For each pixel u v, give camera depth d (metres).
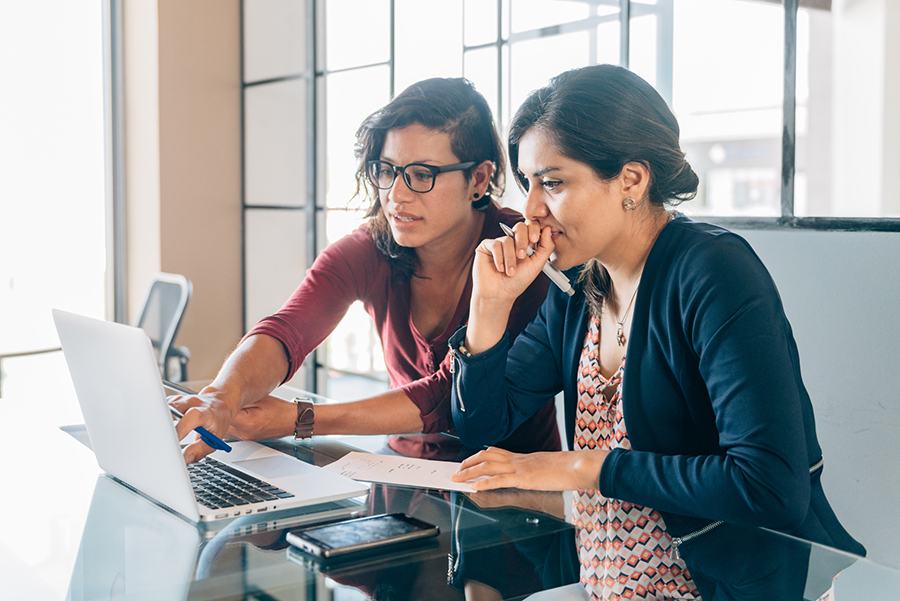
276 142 4.24
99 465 1.19
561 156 1.07
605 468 1.04
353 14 3.79
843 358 2.16
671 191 1.11
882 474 2.09
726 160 13.44
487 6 3.22
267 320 1.51
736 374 0.97
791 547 0.90
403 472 1.17
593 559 0.86
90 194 4.44
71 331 1.08
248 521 0.96
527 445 1.45
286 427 1.36
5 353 3.93
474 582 0.79
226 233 4.46
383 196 1.53
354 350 5.01
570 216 1.09
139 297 4.41
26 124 4.38
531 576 0.81
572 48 2.94
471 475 1.12
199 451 1.19
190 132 4.29
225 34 4.36
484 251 1.27
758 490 0.93
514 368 1.34
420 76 3.50
